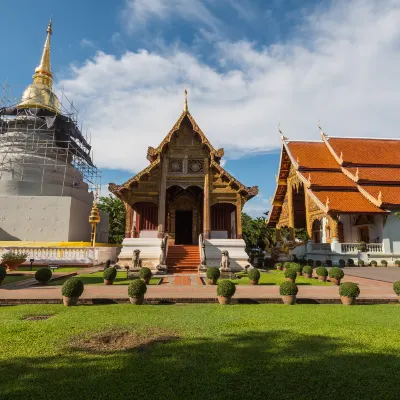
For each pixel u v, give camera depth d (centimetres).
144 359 509
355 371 468
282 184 3762
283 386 420
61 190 3284
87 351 545
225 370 467
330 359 513
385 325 727
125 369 469
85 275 1789
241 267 2116
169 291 1205
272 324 730
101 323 731
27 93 3700
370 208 2792
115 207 5200
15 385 419
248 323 738
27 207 2900
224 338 621
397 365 492
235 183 2233
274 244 3722
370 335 646
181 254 2170
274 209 4000
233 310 894
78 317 791
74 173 3581
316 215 3034
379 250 2812
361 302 1027
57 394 396
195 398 387
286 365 487
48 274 1381
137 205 2506
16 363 492
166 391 404
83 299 991
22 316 809
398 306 978
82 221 3222
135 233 2438
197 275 1848
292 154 3422
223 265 1762
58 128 3553
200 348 561
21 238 2838
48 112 3584
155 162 2247
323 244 2900
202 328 693
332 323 743
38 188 3131
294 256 2994
